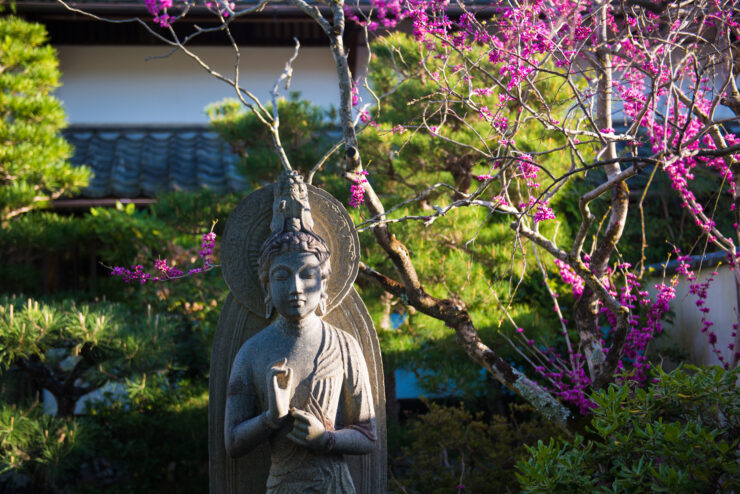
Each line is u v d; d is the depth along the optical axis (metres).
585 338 4.36
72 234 7.04
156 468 6.26
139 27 9.48
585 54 4.08
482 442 5.52
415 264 5.55
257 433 2.90
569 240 6.18
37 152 6.66
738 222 4.25
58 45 9.44
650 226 7.19
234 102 7.14
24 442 5.31
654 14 4.32
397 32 5.66
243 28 9.52
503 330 5.75
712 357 5.87
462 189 5.61
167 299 6.65
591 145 5.30
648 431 3.01
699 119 4.12
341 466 3.01
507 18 3.88
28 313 5.32
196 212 6.30
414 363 6.21
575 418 3.98
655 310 4.27
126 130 9.58
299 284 2.97
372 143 5.63
